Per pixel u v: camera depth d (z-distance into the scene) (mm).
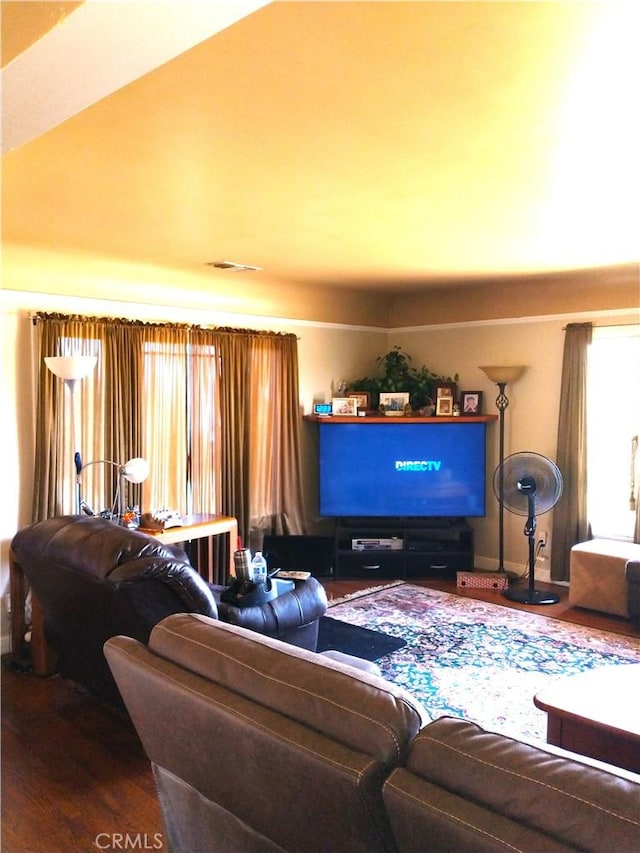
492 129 2277
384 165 2648
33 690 3785
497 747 1317
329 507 6211
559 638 4570
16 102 1373
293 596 3539
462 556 6082
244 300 5715
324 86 1931
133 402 4895
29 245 4082
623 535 5551
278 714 1592
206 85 1917
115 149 2457
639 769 2480
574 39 1668
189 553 5238
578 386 5578
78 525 3088
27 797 2791
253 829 1776
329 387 6512
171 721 1847
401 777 1344
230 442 5590
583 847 1110
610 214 3443
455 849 1235
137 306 5031
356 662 2756
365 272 5152
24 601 4090
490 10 1529
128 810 2707
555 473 5348
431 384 6477
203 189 2957
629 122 2209
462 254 4480
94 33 1129
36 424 4414
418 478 6168
